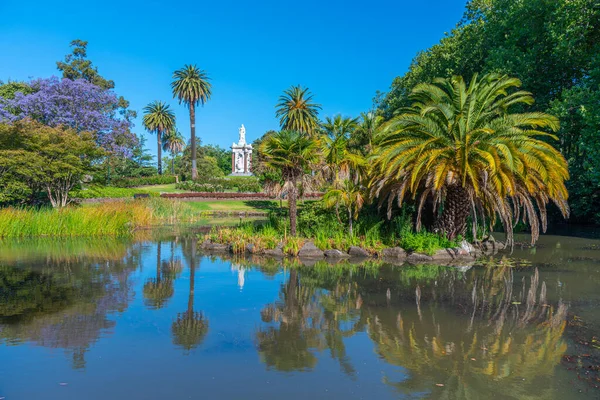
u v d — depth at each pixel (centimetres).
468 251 1670
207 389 543
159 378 575
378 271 1383
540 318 855
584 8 2400
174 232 2638
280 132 1872
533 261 1575
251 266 1480
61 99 4519
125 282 1201
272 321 837
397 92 4275
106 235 2416
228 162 11088
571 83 2845
